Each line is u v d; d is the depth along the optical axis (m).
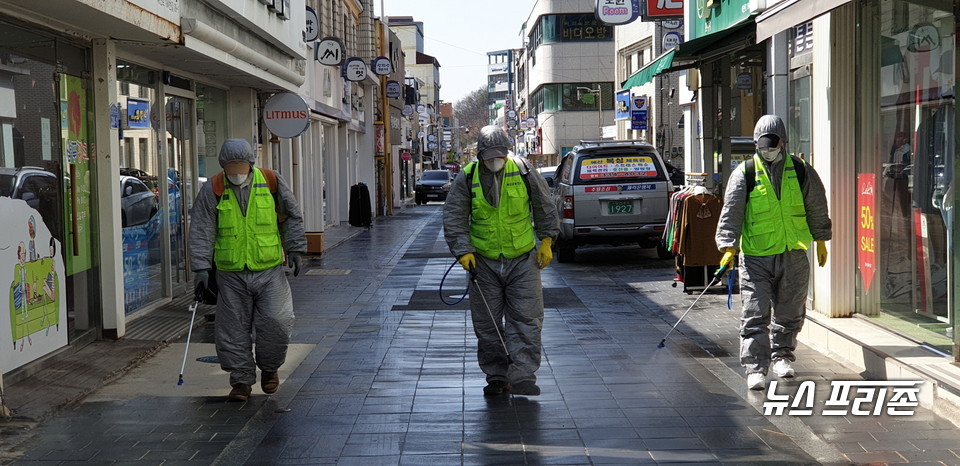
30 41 7.46
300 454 5.38
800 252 6.75
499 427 5.86
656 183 15.66
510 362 6.59
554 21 61.16
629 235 15.68
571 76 61.28
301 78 16.00
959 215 6.34
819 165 8.46
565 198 15.71
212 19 10.45
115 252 8.85
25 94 7.33
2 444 5.64
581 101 61.50
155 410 6.46
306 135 23.84
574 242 15.88
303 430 5.88
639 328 9.45
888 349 6.94
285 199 6.87
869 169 8.09
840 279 8.29
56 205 7.88
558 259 16.55
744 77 18.48
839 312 8.31
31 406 6.41
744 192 6.76
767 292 6.77
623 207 15.63
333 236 23.91
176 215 12.10
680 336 8.95
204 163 13.70
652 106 40.66
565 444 5.46
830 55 8.12
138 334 9.23
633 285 13.02
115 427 6.03
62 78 8.11
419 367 7.73
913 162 7.44
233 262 6.59
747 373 6.78
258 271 6.67
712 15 13.44
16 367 6.96
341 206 31.03
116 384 7.28
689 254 11.80
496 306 6.67
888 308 7.93
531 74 72.06
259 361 6.83
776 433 5.62
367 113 36.16
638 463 5.08
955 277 6.42
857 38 8.12
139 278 10.41
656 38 31.44
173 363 8.05
